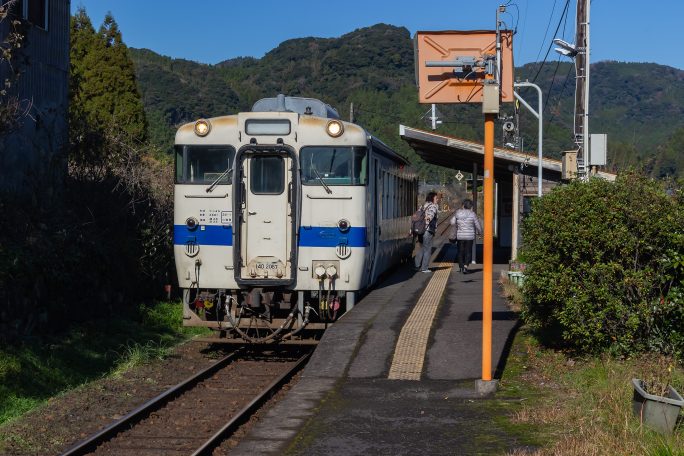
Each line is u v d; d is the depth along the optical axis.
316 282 12.33
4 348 10.73
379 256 15.28
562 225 9.38
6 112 12.80
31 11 15.27
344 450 6.82
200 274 12.41
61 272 13.11
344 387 9.11
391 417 7.85
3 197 13.55
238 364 12.36
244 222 12.36
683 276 9.11
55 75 16.31
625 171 9.59
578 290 9.21
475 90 8.77
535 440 6.95
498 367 9.81
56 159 15.02
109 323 14.16
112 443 8.00
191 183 12.41
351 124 12.53
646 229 9.07
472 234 19.25
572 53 18.19
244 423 8.77
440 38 8.82
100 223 16.08
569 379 8.86
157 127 71.56
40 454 7.66
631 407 7.27
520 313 12.38
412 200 23.08
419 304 13.85
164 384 10.88
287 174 12.33
